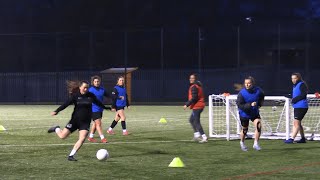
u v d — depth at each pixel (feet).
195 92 46.19
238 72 135.85
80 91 34.68
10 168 31.65
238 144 45.11
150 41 147.54
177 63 146.00
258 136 40.68
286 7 141.08
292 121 50.90
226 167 32.07
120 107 54.13
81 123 34.83
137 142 46.60
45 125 66.85
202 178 28.22
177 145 44.27
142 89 138.72
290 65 138.82
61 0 151.02
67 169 31.30
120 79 54.13
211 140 48.67
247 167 32.07
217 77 137.80
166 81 138.82
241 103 39.58
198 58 144.36
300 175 29.12
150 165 32.89
